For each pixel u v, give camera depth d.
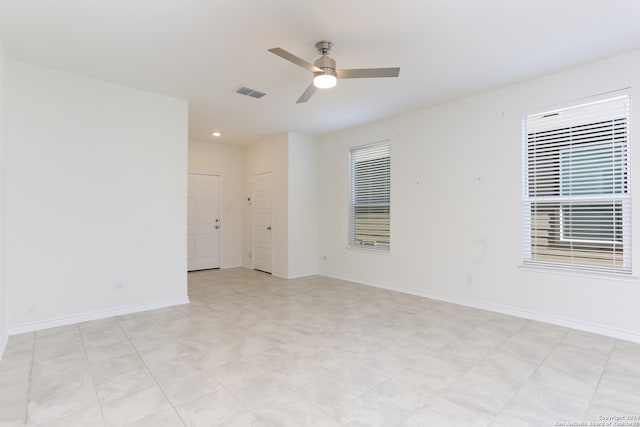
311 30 2.64
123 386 2.22
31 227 3.24
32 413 1.92
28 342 2.95
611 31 2.65
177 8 2.35
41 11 2.38
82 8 2.34
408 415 1.91
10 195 3.12
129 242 3.83
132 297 3.86
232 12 2.40
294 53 3.02
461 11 2.39
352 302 4.33
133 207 3.86
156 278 4.04
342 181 5.84
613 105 3.16
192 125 5.44
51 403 2.02
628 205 3.09
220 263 6.92
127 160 3.82
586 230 3.33
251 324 3.46
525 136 3.71
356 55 3.06
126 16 2.45
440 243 4.43
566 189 3.44
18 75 3.18
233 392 2.15
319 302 4.33
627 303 3.04
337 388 2.20
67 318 3.43
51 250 3.35
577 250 3.38
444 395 2.12
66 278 3.43
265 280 5.76
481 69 3.36
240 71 3.41
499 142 3.87
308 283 5.52
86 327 3.35
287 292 4.88
